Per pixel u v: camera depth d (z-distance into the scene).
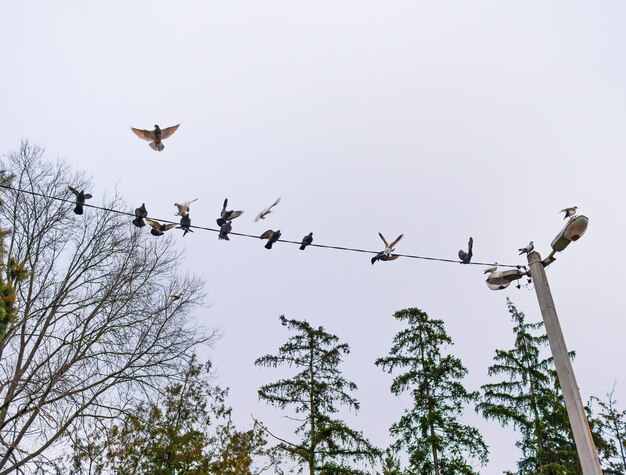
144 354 16.50
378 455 21.67
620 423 23.19
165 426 18.72
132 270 17.55
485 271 10.04
